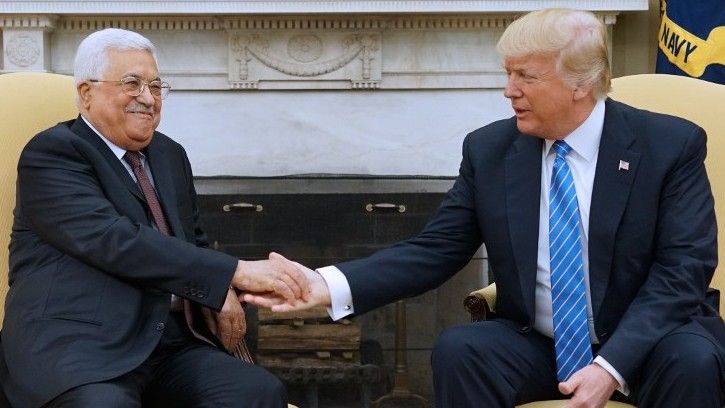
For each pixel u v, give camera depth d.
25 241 2.42
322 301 2.35
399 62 3.75
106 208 2.36
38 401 2.21
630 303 2.27
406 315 3.72
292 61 3.72
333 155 3.79
